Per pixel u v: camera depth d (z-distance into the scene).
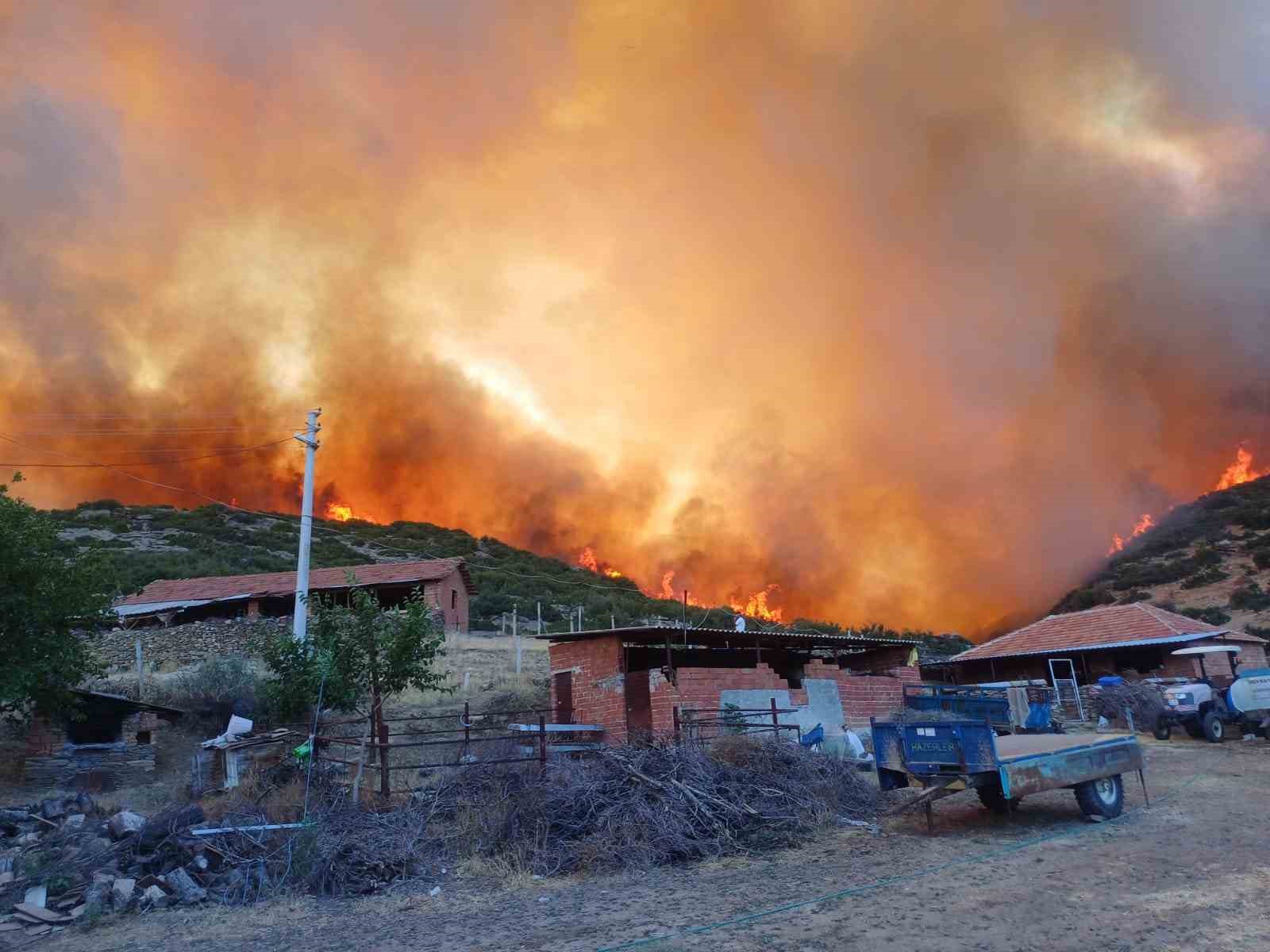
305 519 23.27
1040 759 11.77
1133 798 14.05
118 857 11.21
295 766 15.09
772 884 9.86
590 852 11.35
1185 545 78.25
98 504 79.88
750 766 14.05
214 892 10.55
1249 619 55.41
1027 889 8.87
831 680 23.12
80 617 18.84
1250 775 15.96
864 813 13.58
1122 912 7.87
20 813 14.24
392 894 10.52
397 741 19.91
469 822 12.36
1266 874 8.80
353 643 16.23
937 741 12.33
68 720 19.42
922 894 8.93
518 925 8.92
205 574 55.34
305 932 9.19
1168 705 23.25
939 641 58.50
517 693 26.16
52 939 9.30
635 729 16.25
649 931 8.30
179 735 20.62
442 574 39.31
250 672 23.69
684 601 21.66
